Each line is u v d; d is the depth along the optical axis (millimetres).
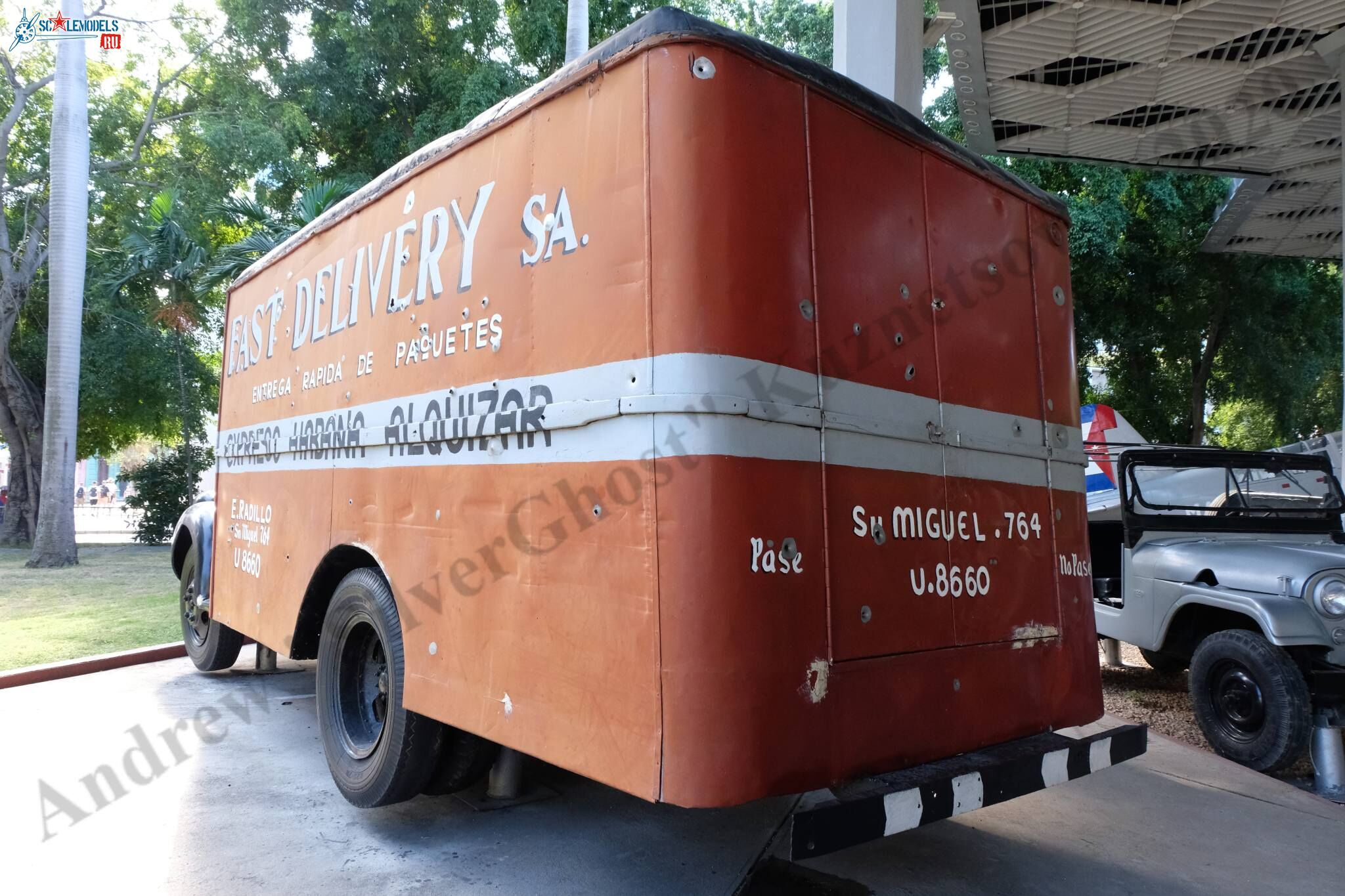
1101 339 16234
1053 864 3545
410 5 17359
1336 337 16766
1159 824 4016
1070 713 3418
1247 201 13008
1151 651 6039
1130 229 15344
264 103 18047
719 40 2453
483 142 3182
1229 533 6211
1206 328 16234
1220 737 5090
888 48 7270
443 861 3410
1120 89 9820
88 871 3277
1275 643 4762
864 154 2850
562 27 17172
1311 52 8945
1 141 17578
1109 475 7141
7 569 13617
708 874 3334
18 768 4430
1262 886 3387
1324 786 4633
